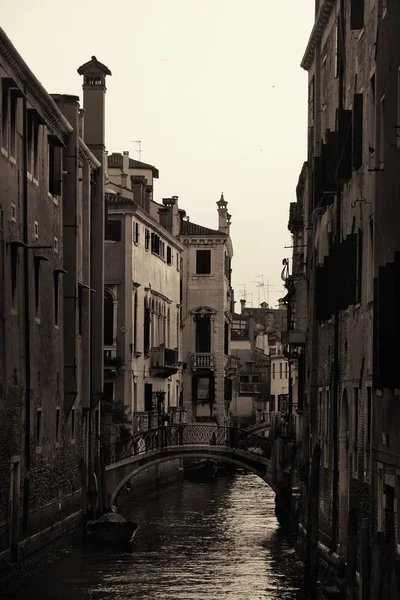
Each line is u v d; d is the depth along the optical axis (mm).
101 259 47594
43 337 38000
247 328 133750
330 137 33438
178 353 82500
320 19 37469
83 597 31984
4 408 31797
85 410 45406
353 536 24828
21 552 34031
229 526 49781
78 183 43406
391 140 24203
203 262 91188
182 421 82625
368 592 22656
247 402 127750
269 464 50656
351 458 30141
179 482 77875
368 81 28062
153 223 71688
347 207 31156
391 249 23828
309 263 41906
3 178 31984
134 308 67562
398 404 23469
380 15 25969
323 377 36281
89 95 48375
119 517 44000
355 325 29547
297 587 33844
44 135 38281
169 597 32094
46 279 38688
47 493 38188
